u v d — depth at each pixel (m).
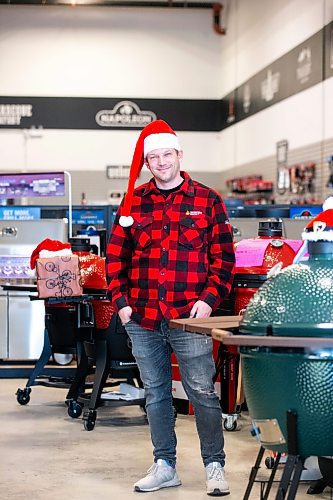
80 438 4.88
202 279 3.62
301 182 11.00
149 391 3.74
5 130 14.99
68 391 6.14
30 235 7.04
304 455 2.54
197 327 2.84
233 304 5.01
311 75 10.65
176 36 15.20
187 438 4.89
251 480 2.96
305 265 2.67
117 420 5.45
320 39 10.28
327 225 2.97
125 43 15.12
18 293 7.29
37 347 7.31
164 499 3.62
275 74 12.07
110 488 3.81
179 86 15.21
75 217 7.96
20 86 14.99
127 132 15.17
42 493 3.72
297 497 3.62
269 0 12.28
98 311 5.11
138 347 3.70
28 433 5.01
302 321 2.50
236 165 14.25
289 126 11.52
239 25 13.95
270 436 2.62
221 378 5.11
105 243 7.77
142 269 3.65
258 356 2.58
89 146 15.14
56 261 4.97
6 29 14.95
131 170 3.70
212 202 3.65
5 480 3.95
